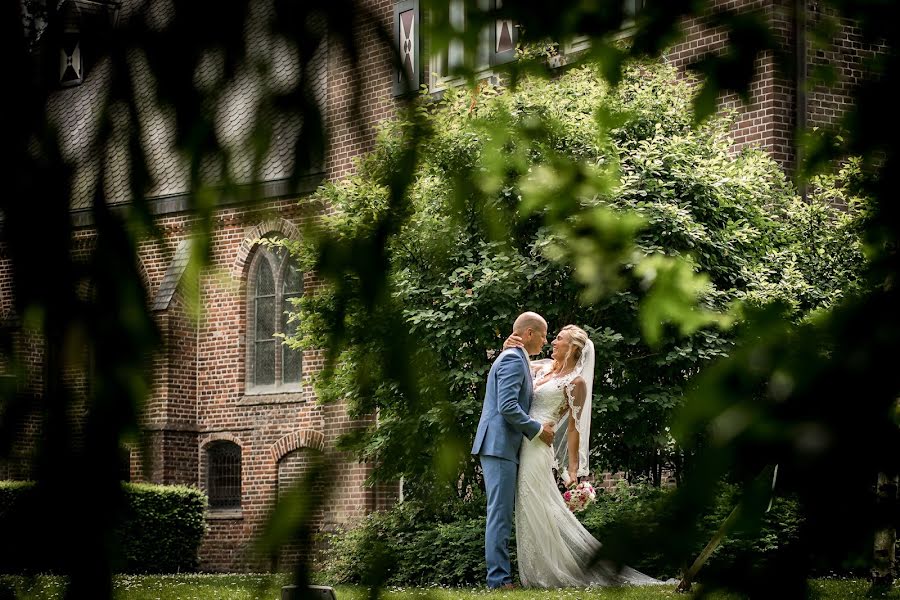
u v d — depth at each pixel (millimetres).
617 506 13477
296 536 1933
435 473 2434
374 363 2305
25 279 2438
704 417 1476
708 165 15094
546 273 14062
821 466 1378
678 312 3010
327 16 2318
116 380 2385
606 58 2412
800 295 13961
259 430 25094
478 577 13016
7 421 2369
